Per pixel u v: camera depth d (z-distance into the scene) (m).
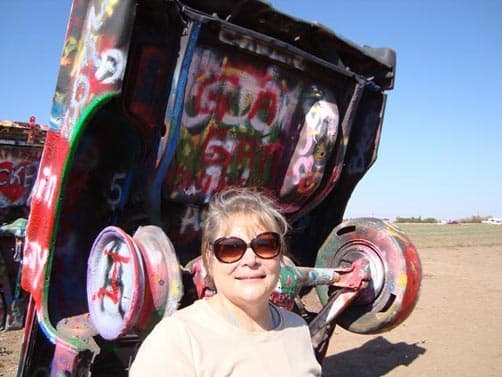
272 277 1.95
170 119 3.17
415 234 36.69
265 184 4.02
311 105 3.99
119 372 3.78
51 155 3.29
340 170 4.23
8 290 5.71
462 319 7.99
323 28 3.74
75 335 3.14
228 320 1.93
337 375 5.42
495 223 75.88
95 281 2.94
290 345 2.02
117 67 2.91
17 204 6.21
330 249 4.27
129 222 3.69
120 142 3.60
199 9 3.25
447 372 5.52
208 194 3.71
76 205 3.69
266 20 3.49
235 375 1.82
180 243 3.85
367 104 4.46
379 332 3.93
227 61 3.43
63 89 3.28
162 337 1.79
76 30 3.27
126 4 2.90
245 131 3.70
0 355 5.55
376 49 4.38
